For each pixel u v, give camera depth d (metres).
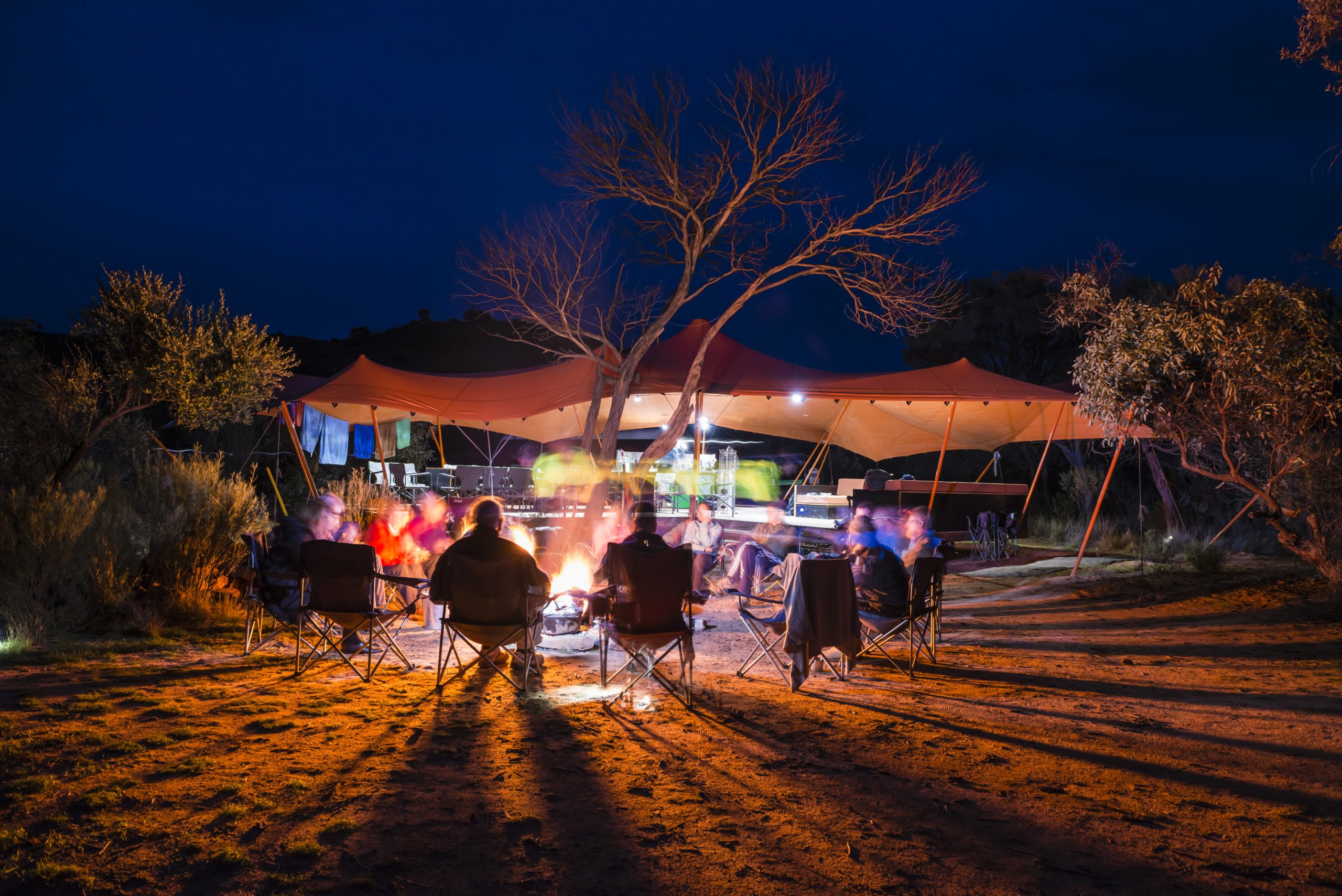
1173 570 11.66
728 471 20.30
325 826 2.89
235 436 16.81
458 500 10.05
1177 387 9.45
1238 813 3.25
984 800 3.35
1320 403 8.80
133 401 10.01
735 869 2.68
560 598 7.26
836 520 15.18
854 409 17.36
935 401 13.09
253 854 2.67
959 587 11.19
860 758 3.86
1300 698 5.20
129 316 9.43
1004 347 24.33
